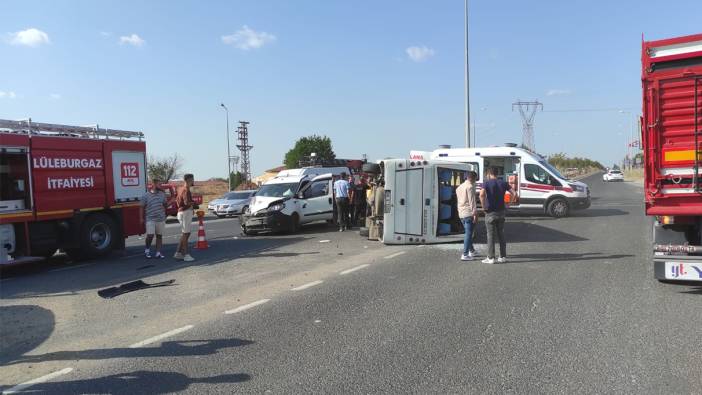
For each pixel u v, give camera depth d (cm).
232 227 1970
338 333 550
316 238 1440
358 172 2448
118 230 1277
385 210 1198
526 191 1781
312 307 661
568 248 1078
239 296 746
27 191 1072
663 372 421
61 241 1149
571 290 707
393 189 1197
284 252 1186
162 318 646
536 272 837
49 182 1112
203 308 685
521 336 521
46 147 1109
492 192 920
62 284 915
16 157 1059
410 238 1196
